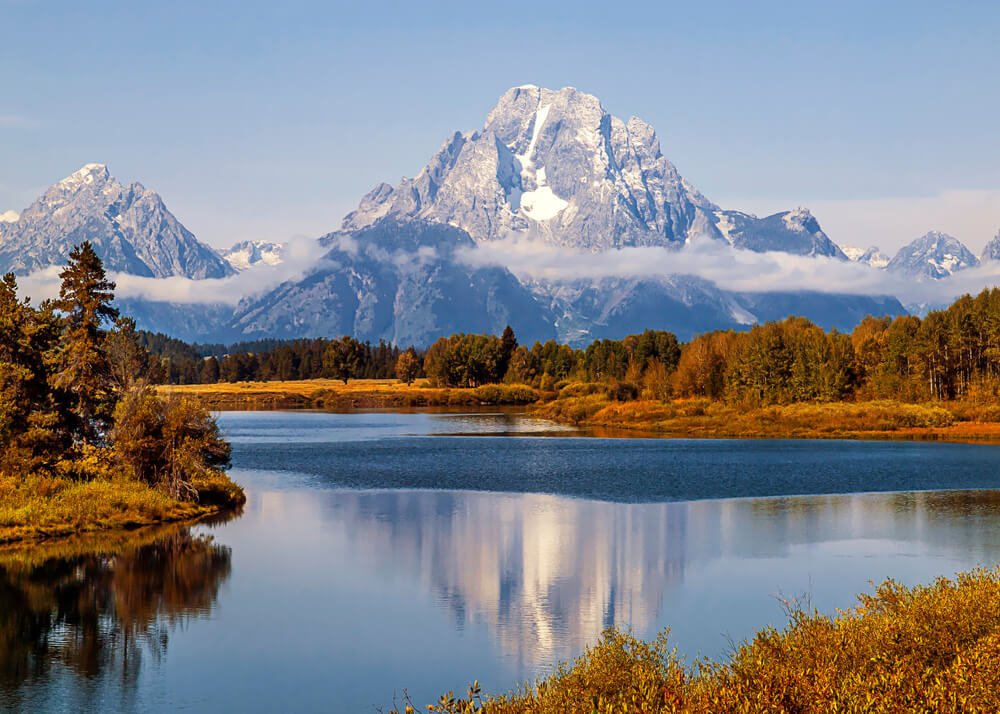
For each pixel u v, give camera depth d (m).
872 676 18.08
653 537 53.81
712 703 17.44
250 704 28.80
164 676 31.17
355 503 67.88
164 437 65.62
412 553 49.56
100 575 44.72
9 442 62.38
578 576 44.22
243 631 35.88
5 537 52.53
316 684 30.22
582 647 33.72
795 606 38.25
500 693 28.86
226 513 63.16
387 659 32.66
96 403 71.56
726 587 41.78
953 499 69.00
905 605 24.77
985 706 16.30
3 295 65.31
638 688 19.42
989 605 22.59
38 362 65.31
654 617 37.22
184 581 43.50
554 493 73.12
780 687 17.77
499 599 40.22
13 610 38.88
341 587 42.41
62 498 58.28
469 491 74.44
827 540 52.50
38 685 30.52
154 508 59.84
